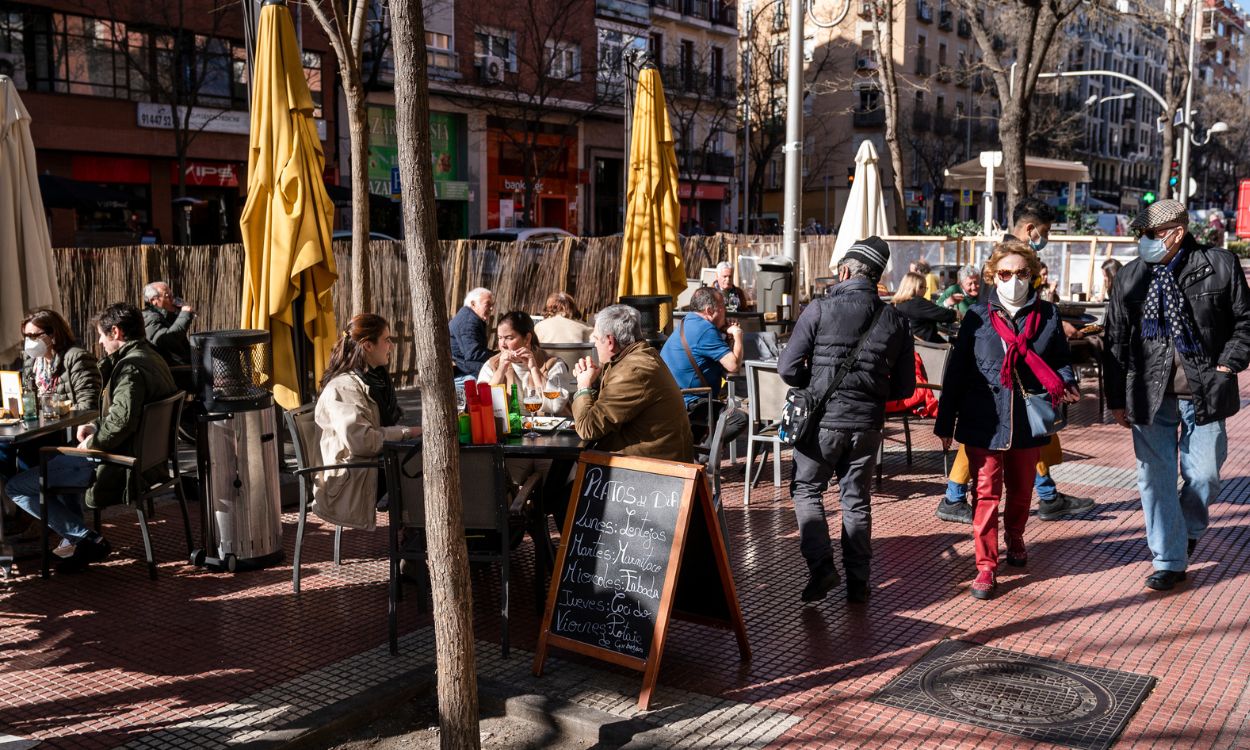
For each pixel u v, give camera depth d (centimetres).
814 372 554
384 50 3338
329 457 583
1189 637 505
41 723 420
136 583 598
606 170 4506
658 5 4484
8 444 674
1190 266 557
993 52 1994
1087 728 409
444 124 3744
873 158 1516
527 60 3684
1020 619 533
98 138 2814
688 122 4619
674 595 474
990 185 1978
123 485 605
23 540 680
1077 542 667
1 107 700
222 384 616
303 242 757
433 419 361
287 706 432
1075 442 991
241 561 618
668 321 1199
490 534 540
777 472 812
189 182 3050
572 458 515
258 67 764
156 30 2841
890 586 588
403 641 505
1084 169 2575
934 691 446
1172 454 572
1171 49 3369
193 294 1165
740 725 416
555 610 466
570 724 419
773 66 4956
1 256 708
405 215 351
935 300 1283
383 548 666
